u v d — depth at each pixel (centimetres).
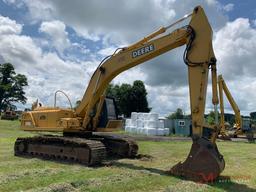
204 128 1095
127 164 1377
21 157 1530
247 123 4059
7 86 9100
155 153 1853
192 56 1151
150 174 1125
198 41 1149
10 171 1147
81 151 1348
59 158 1470
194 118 1105
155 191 918
